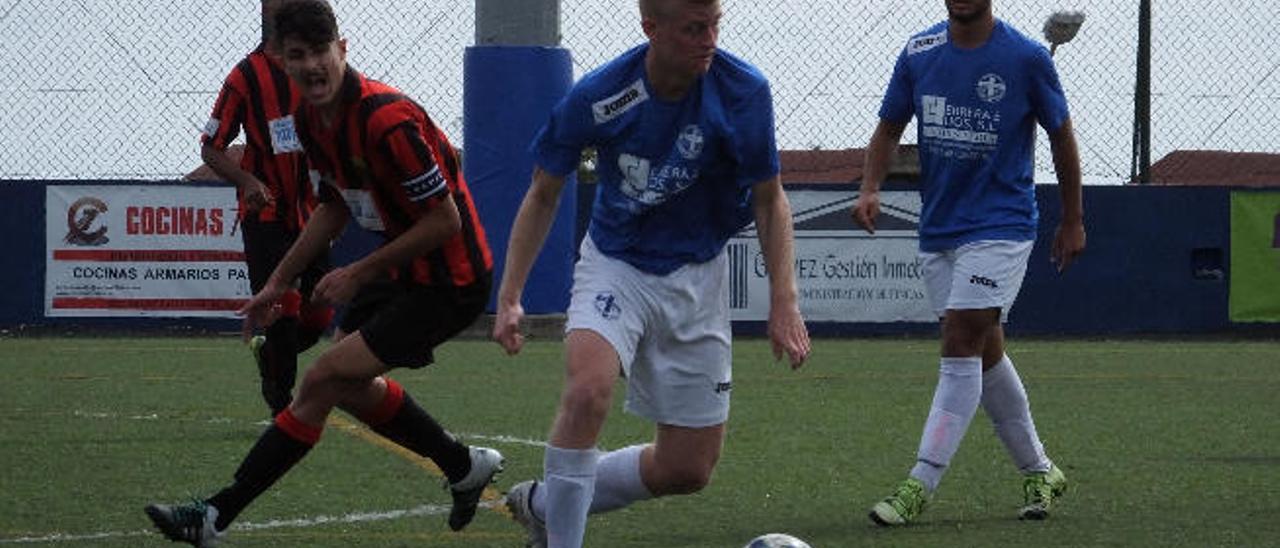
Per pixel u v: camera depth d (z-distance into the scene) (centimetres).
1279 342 3102
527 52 3041
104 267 3064
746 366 2539
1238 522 1249
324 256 1719
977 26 1278
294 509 1279
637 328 981
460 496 1164
